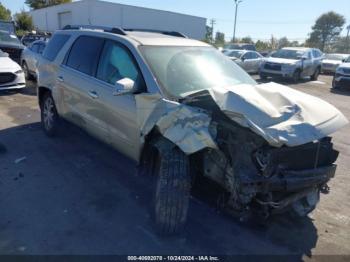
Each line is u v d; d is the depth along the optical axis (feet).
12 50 47.83
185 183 10.27
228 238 11.06
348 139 23.67
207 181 10.88
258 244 10.86
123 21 125.90
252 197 9.85
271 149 9.70
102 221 11.53
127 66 13.05
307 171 10.35
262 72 59.16
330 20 255.70
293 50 61.82
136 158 12.66
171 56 13.24
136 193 13.57
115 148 14.08
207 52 14.75
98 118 14.47
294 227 11.94
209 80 12.99
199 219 12.04
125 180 14.62
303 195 11.11
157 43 13.69
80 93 15.44
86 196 13.14
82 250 10.04
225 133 10.03
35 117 24.16
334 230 11.91
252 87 11.53
